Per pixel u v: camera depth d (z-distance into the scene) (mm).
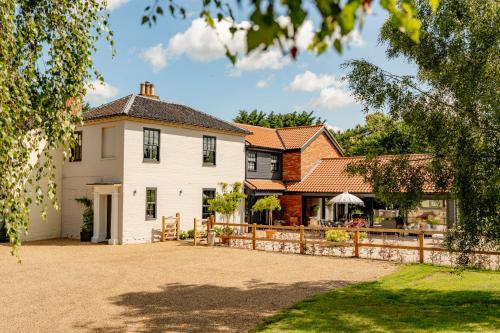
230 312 9359
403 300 10188
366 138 37500
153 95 26219
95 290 11555
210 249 19828
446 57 9070
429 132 9211
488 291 10930
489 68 8422
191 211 24641
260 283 12492
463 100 8633
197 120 25375
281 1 1782
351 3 1735
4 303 10148
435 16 8859
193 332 7965
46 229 23609
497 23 8250
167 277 13391
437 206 25812
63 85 6496
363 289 11539
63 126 6344
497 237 8492
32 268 14781
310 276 13531
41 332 8023
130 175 21672
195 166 24938
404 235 24812
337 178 28516
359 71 9867
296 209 29078
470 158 8438
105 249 19672
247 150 28453
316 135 31422
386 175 10047
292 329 7926
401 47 9484
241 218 27469
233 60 2148
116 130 21859
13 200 5406
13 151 5289
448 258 16297
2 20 5355
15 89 5500
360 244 17250
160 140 23109
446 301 9953
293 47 1894
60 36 6480
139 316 9062
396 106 9602
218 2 2350
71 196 23969
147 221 22344
